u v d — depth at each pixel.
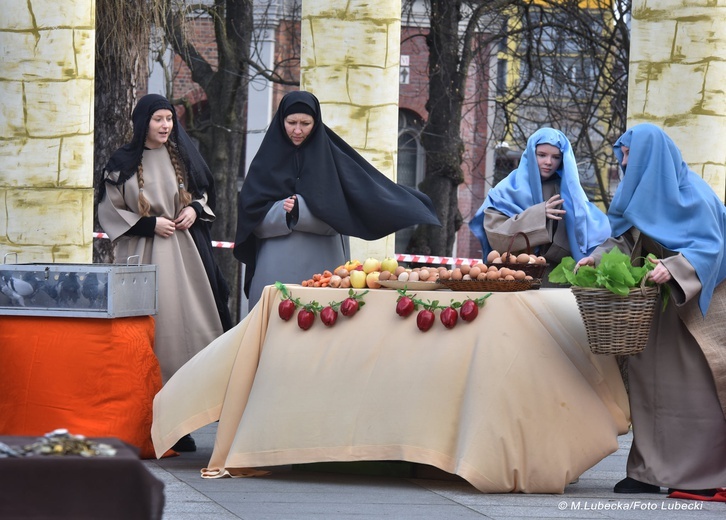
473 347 14.66
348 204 17.77
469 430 14.30
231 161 45.94
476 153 56.59
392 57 21.59
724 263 14.69
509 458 14.23
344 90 21.42
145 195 17.89
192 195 18.33
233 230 45.84
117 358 16.14
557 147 17.45
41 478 8.47
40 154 20.58
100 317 16.03
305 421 15.09
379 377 14.98
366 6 21.36
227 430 15.71
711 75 22.00
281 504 13.64
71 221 20.70
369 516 13.02
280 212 17.56
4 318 16.31
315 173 17.62
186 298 18.03
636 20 22.39
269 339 15.72
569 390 14.48
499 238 17.05
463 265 15.16
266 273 17.89
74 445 8.73
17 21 20.44
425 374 14.75
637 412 14.96
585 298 13.98
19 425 16.09
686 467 14.55
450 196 42.25
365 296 15.48
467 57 41.78
